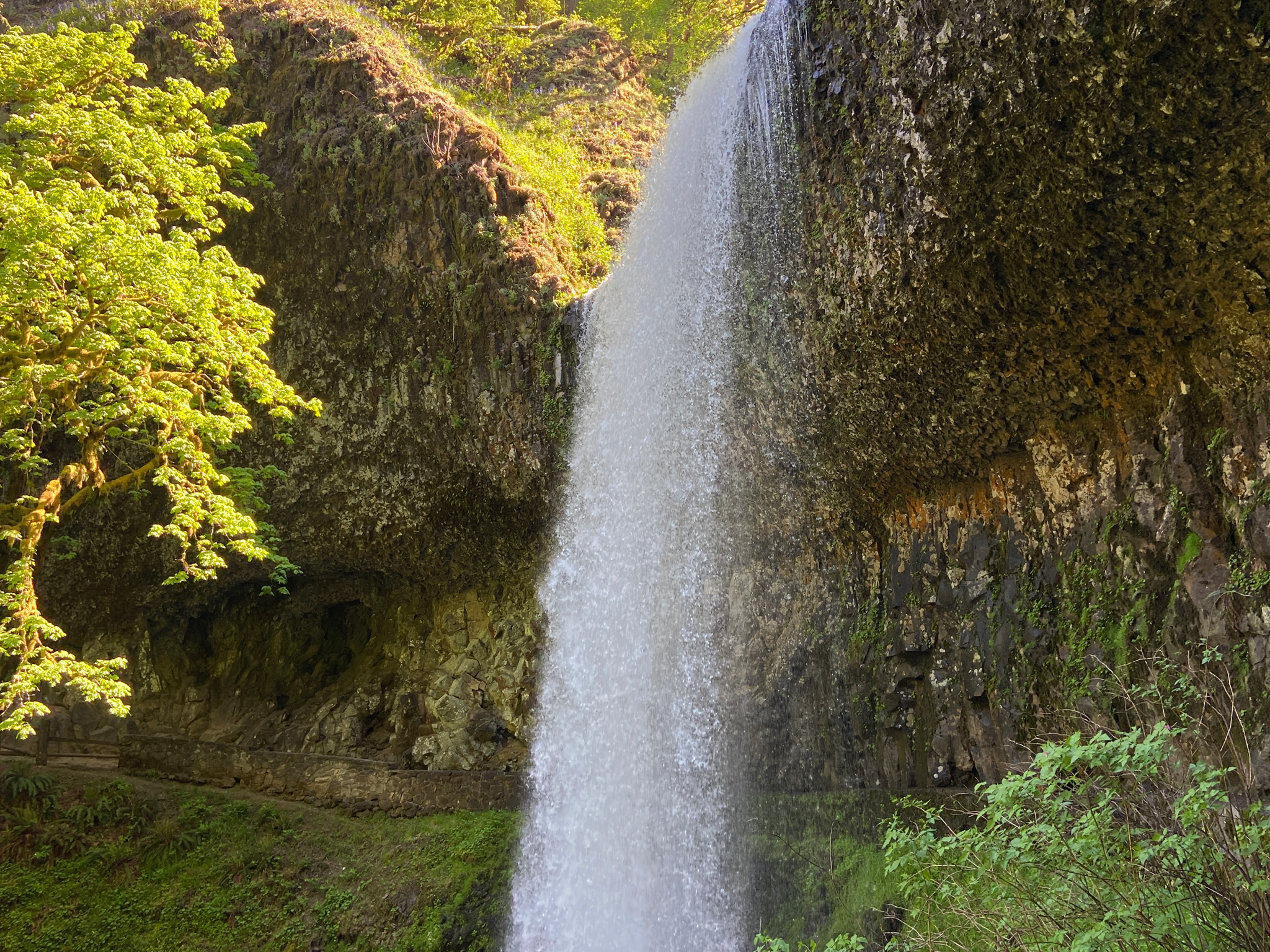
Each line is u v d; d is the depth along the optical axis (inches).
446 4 1110.4
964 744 398.0
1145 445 343.6
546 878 580.4
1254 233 281.3
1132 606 333.1
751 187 470.6
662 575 567.5
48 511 456.8
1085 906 178.2
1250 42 245.0
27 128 475.8
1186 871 169.2
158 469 467.5
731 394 508.1
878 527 477.1
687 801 523.5
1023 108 304.3
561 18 1282.0
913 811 396.2
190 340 496.4
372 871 585.3
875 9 353.7
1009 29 294.8
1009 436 398.9
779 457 502.6
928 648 427.2
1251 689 279.9
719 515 538.6
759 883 459.5
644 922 520.1
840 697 468.8
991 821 196.4
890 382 420.2
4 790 604.4
